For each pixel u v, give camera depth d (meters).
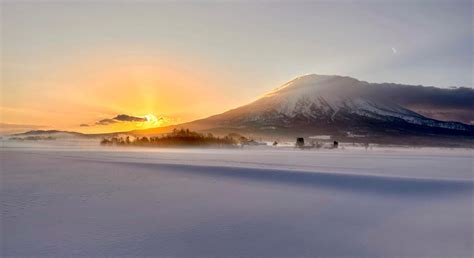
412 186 17.09
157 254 8.38
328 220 11.39
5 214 11.80
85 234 9.75
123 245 8.95
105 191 16.19
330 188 17.03
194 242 9.20
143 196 15.02
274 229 10.35
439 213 12.36
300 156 43.09
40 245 8.89
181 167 25.44
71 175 21.88
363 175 19.70
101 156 41.59
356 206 13.33
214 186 17.72
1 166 27.88
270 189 16.83
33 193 15.54
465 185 17.16
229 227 10.54
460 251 8.76
